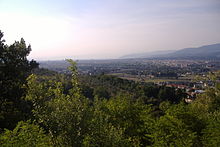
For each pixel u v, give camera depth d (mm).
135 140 14719
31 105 19719
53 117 9117
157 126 14945
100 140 10336
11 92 18953
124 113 19406
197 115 19734
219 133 12938
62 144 9109
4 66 19844
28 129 9523
